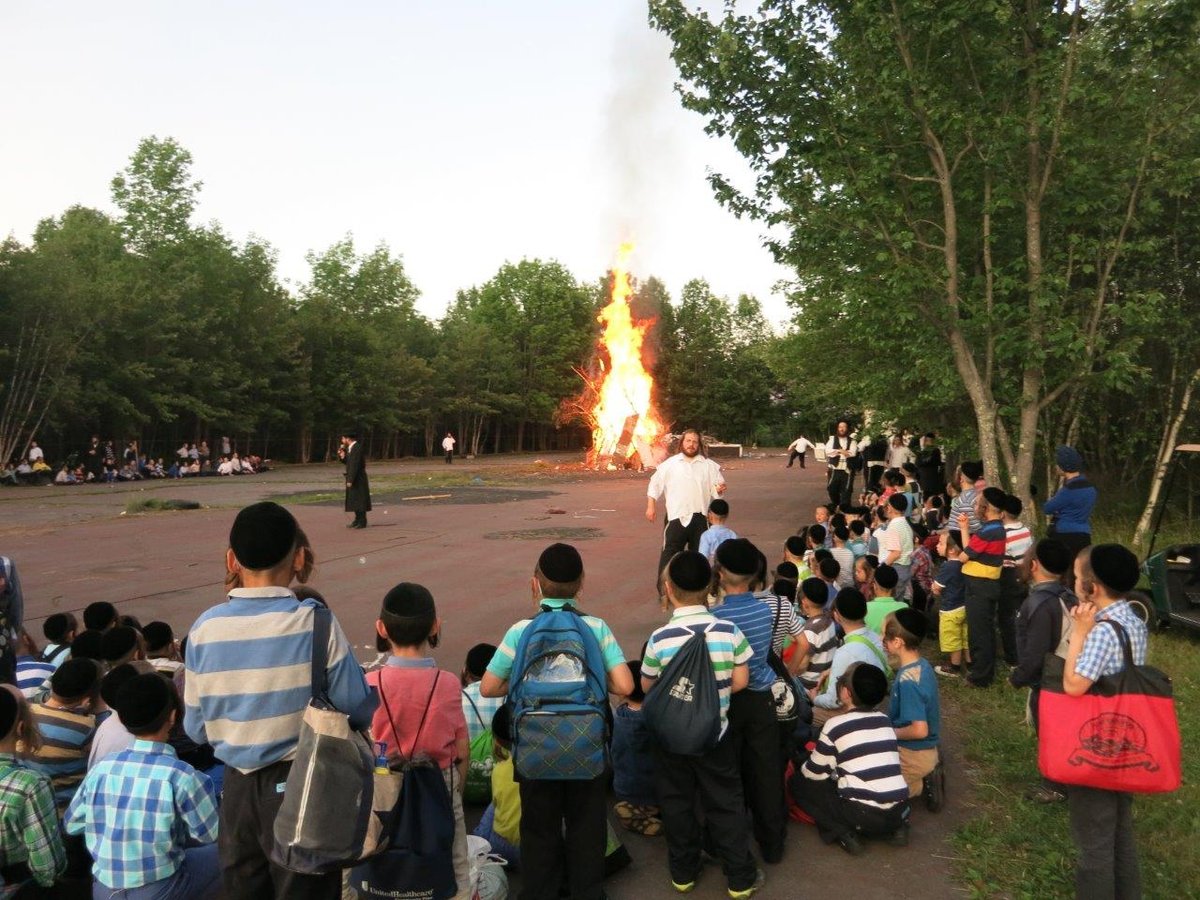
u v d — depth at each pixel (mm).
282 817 2551
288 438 47594
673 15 10594
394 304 60719
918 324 11156
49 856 3527
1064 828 4707
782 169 10570
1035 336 10039
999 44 10148
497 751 4422
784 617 5848
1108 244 10508
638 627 9133
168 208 42125
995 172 10336
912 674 5016
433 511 20234
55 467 33250
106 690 3818
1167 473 13320
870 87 10273
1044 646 4820
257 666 2697
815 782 4656
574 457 60969
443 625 9156
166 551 13969
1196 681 7230
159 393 36500
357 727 2748
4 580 5223
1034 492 11414
